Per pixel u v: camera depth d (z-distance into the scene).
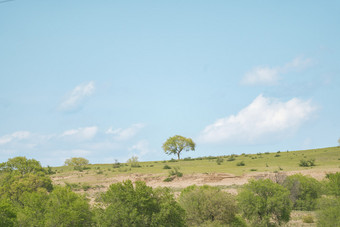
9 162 38.56
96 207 19.36
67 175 77.81
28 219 19.44
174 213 18.83
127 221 18.14
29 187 32.66
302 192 33.59
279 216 23.42
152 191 19.34
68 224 19.17
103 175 74.19
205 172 69.06
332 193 33.09
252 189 24.30
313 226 23.94
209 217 21.83
